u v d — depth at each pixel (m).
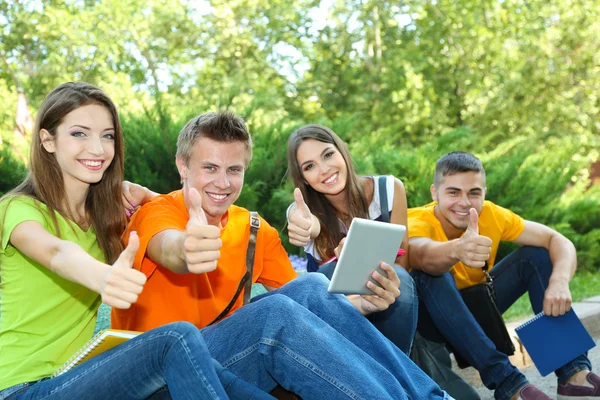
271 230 3.60
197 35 20.92
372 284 3.14
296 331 2.75
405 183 8.58
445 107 19.27
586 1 18.45
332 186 4.07
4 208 2.82
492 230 4.40
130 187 3.43
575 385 3.99
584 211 9.66
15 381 2.73
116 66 20.03
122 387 2.53
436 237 4.37
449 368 3.93
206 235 2.51
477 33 18.94
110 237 3.08
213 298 3.31
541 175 9.37
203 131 3.18
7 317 2.83
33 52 19.75
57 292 2.85
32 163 2.94
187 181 3.25
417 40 20.19
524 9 18.88
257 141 8.80
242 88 17.77
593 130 18.97
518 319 5.98
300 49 21.58
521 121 18.42
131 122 8.48
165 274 3.18
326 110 20.16
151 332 2.52
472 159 4.35
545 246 4.33
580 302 6.31
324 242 4.13
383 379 2.79
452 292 3.85
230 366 2.88
